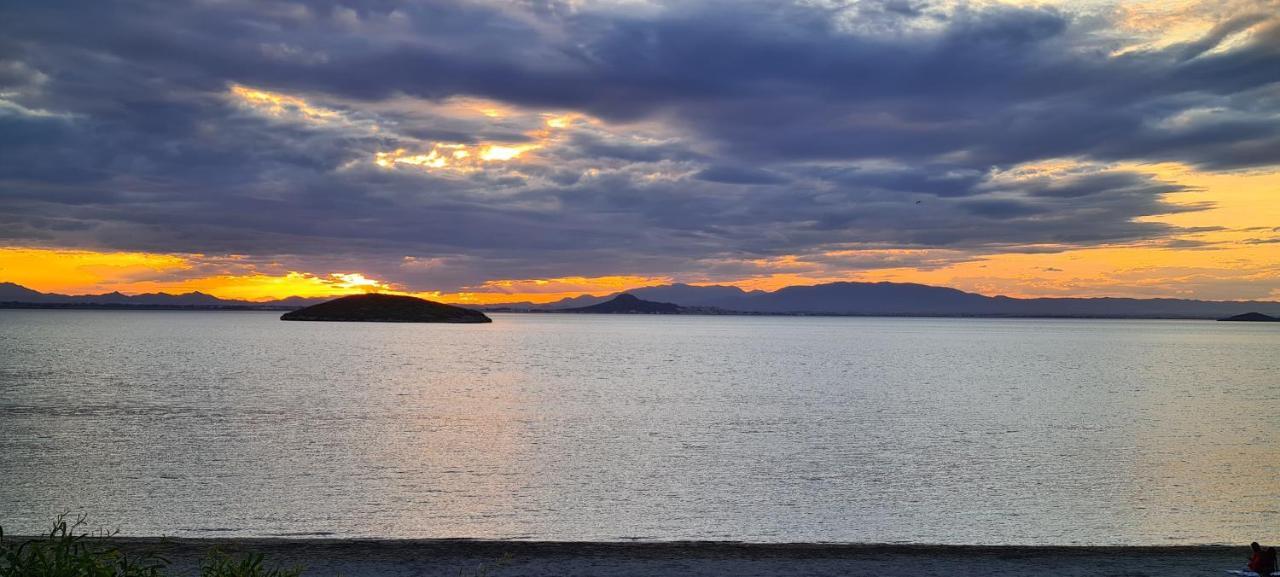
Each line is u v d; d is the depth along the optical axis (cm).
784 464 3169
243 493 2623
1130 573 1200
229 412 4725
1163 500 2575
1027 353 13025
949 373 8369
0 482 2767
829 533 2181
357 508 2439
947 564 1244
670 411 4944
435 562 1220
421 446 3572
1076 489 2736
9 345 12425
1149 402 5625
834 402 5491
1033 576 1185
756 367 9156
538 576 1166
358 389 6219
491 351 12506
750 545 1341
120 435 3819
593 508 2455
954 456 3375
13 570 672
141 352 11006
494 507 2462
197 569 1159
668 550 1303
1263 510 2455
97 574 680
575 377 7581
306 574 1154
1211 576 1181
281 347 12900
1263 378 7944
